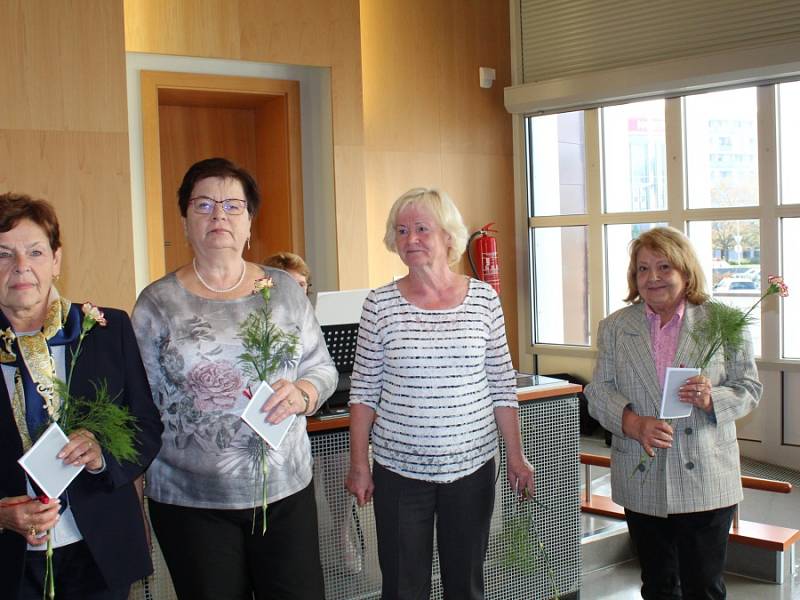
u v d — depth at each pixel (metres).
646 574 2.76
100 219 4.37
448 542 2.43
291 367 2.20
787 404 5.79
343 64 5.52
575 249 6.91
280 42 5.28
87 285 4.35
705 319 2.65
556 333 7.13
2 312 1.84
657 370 2.69
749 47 5.60
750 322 2.68
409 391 2.37
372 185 6.35
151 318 2.13
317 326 2.36
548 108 6.80
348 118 5.55
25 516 1.69
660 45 6.13
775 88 5.70
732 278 6.04
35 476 1.68
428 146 6.65
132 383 1.96
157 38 4.91
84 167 4.32
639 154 6.43
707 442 2.62
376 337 2.45
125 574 1.87
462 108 6.84
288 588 2.16
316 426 2.89
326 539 2.97
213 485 2.09
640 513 2.70
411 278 2.47
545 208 7.09
